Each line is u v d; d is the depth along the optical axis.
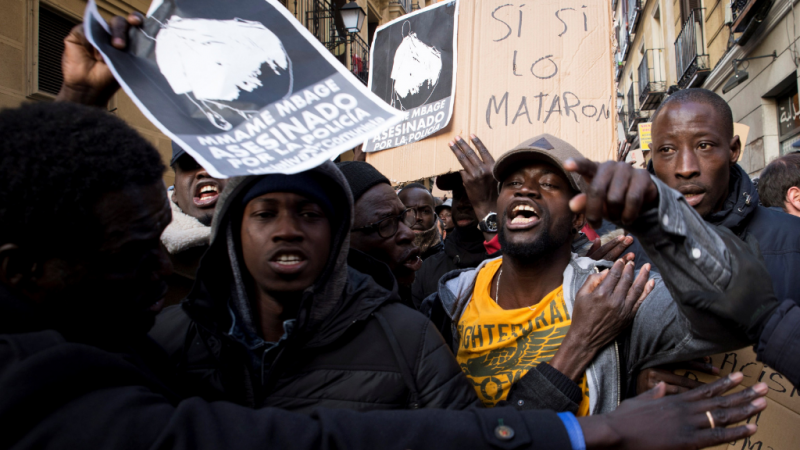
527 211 1.33
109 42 0.95
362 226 1.73
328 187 1.04
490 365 1.30
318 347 0.97
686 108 1.39
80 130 0.70
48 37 5.04
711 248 0.79
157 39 0.98
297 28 1.06
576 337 1.14
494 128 1.77
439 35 1.92
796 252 1.29
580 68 1.73
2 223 0.65
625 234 1.63
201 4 1.02
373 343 0.99
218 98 0.95
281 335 1.04
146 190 0.75
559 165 1.25
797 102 7.03
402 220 1.83
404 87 1.98
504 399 1.24
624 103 18.73
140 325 0.82
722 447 1.14
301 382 0.96
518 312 1.31
